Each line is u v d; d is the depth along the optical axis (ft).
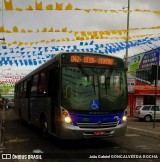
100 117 36.73
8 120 85.10
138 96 124.47
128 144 41.24
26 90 63.05
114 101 37.86
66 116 35.94
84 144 40.81
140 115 99.50
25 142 42.55
